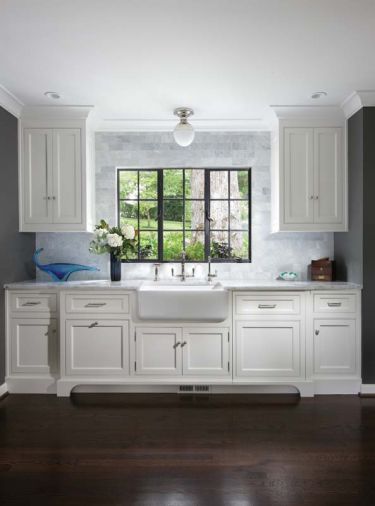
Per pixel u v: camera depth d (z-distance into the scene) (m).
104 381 3.00
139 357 3.00
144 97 2.99
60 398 2.95
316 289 3.00
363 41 2.19
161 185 3.70
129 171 3.72
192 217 3.73
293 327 2.99
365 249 2.99
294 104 3.13
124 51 2.29
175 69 2.53
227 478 1.90
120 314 3.00
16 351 3.07
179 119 3.47
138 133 3.62
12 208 3.16
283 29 2.06
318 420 2.55
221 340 2.99
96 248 3.37
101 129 3.59
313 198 3.26
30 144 3.26
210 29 2.05
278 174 3.28
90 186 3.43
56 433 2.37
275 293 2.99
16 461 2.06
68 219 3.27
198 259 3.72
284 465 2.01
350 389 3.02
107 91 2.88
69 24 2.00
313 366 3.01
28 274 3.51
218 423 2.51
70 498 1.75
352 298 3.01
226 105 3.15
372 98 2.92
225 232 3.72
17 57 2.36
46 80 2.69
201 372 2.99
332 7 1.88
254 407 2.78
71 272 3.47
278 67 2.51
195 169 3.71
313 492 1.79
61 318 3.00
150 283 3.38
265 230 3.63
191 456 2.10
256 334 2.99
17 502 1.73
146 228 3.73
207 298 2.91
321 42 2.20
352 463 2.03
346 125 3.25
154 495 1.77
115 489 1.81
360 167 3.01
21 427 2.46
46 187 3.26
